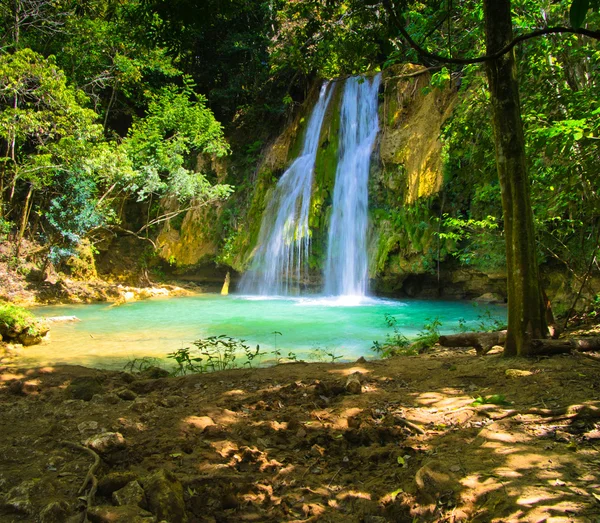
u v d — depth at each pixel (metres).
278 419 4.36
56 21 20.80
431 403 4.67
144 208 25.05
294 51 9.84
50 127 18.95
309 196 20.83
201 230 23.55
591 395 4.30
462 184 16.12
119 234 24.34
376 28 7.29
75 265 21.70
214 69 25.78
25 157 19.83
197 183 21.52
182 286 22.89
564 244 10.00
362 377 5.82
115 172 19.22
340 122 21.70
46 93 17.61
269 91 25.00
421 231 17.77
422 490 2.88
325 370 6.52
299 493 3.10
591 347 5.88
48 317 13.92
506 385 4.94
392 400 4.83
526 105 8.28
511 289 6.07
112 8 9.53
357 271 19.45
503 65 5.80
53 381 6.63
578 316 9.59
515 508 2.54
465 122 10.05
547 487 2.72
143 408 4.66
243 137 26.03
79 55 22.00
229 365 8.30
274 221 21.62
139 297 19.64
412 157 18.36
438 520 2.66
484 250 13.91
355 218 19.89
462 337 6.74
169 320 13.82
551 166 8.03
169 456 3.52
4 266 19.23
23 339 10.30
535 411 3.98
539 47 8.50
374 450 3.59
